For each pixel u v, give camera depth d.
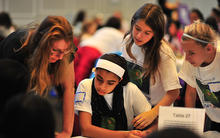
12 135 1.04
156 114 2.20
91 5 8.59
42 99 1.11
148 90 2.41
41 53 1.78
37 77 1.83
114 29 4.94
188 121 1.91
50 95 5.54
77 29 6.46
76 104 2.24
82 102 2.23
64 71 2.02
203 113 1.92
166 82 2.28
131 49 2.43
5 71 1.30
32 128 1.04
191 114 1.91
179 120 1.91
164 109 1.91
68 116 2.11
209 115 2.39
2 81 1.28
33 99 1.08
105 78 2.06
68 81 2.08
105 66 2.05
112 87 2.10
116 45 4.78
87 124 2.19
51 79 2.05
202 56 2.08
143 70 2.37
